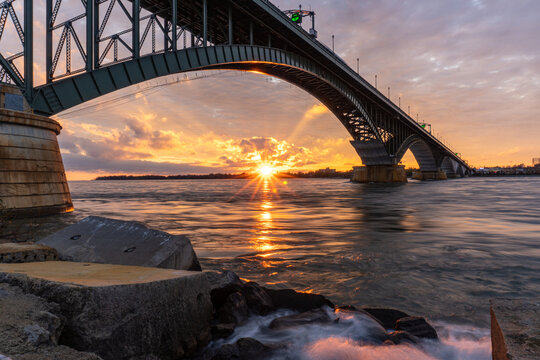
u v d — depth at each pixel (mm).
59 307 3113
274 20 48688
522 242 13664
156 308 3738
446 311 6129
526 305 3240
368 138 102750
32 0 24078
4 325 2590
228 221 22156
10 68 22812
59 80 25688
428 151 153000
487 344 4707
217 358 3988
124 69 29750
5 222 14492
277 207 34594
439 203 38250
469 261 10180
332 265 9617
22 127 21125
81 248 6168
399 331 4809
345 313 5535
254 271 8953
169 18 41031
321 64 68062
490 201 40938
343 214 26719
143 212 29328
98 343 3078
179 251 5852
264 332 4938
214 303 5613
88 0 27266
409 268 9281
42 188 21953
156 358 3594
